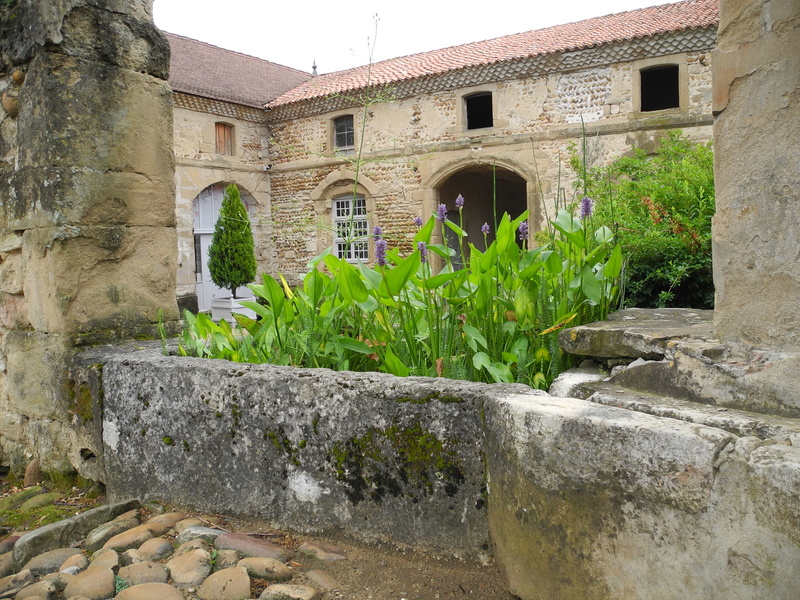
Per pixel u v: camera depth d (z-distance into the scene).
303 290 3.02
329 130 17.53
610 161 13.91
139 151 3.46
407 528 2.07
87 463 3.04
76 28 3.22
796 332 1.72
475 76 15.08
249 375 2.42
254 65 20.72
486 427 1.88
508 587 1.82
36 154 3.24
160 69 3.56
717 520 1.41
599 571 1.60
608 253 3.24
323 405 2.22
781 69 1.72
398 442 2.06
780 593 1.34
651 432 1.50
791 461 1.34
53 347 3.22
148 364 2.72
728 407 1.78
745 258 1.82
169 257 3.59
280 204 18.66
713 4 14.23
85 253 3.24
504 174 18.12
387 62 19.16
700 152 5.95
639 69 13.58
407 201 16.41
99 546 2.40
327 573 2.04
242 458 2.43
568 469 1.63
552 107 14.48
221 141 17.73
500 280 2.75
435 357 2.65
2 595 2.07
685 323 2.38
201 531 2.30
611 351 2.22
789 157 1.72
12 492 3.29
